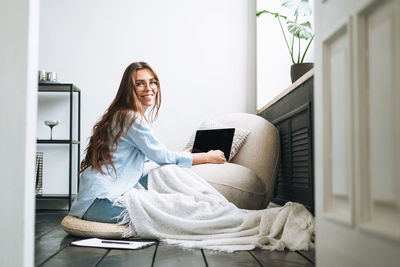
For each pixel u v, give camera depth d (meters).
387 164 0.78
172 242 2.00
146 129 2.40
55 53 4.04
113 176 2.34
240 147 3.03
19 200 1.09
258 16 3.94
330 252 1.02
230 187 2.60
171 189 2.33
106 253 1.79
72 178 3.99
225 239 1.93
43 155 3.98
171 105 4.05
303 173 2.66
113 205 2.21
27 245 1.11
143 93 2.56
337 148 1.00
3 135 1.11
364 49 0.88
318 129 1.11
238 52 4.10
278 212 2.03
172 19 4.10
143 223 2.13
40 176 3.92
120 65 4.06
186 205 2.14
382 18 0.81
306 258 1.66
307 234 1.85
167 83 4.06
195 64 4.08
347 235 0.92
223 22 4.11
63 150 4.00
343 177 0.96
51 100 4.02
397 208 0.74
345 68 0.95
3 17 1.14
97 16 4.07
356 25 0.89
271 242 1.88
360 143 0.87
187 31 4.10
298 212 1.96
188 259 1.66
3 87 1.12
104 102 4.03
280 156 3.23
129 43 4.07
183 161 2.54
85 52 4.05
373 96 0.84
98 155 2.36
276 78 3.96
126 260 1.64
